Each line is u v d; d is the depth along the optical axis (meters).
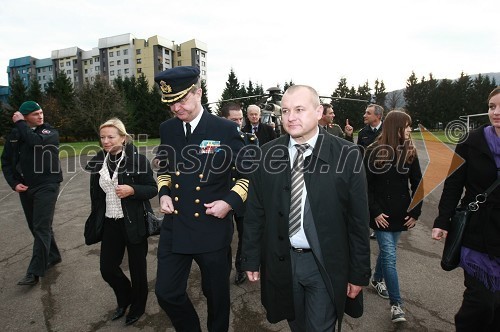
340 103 52.53
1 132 36.31
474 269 2.01
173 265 2.25
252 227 1.96
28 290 3.31
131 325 2.71
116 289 2.75
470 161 2.10
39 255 3.37
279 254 1.82
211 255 2.24
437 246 4.38
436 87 54.31
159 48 85.19
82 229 5.30
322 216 1.72
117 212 2.63
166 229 2.34
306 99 1.69
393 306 2.69
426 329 2.57
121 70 87.12
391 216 2.69
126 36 85.31
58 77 40.59
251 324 2.70
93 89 37.75
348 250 1.80
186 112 2.26
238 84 62.78
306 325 1.91
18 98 38.25
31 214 3.65
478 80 53.97
